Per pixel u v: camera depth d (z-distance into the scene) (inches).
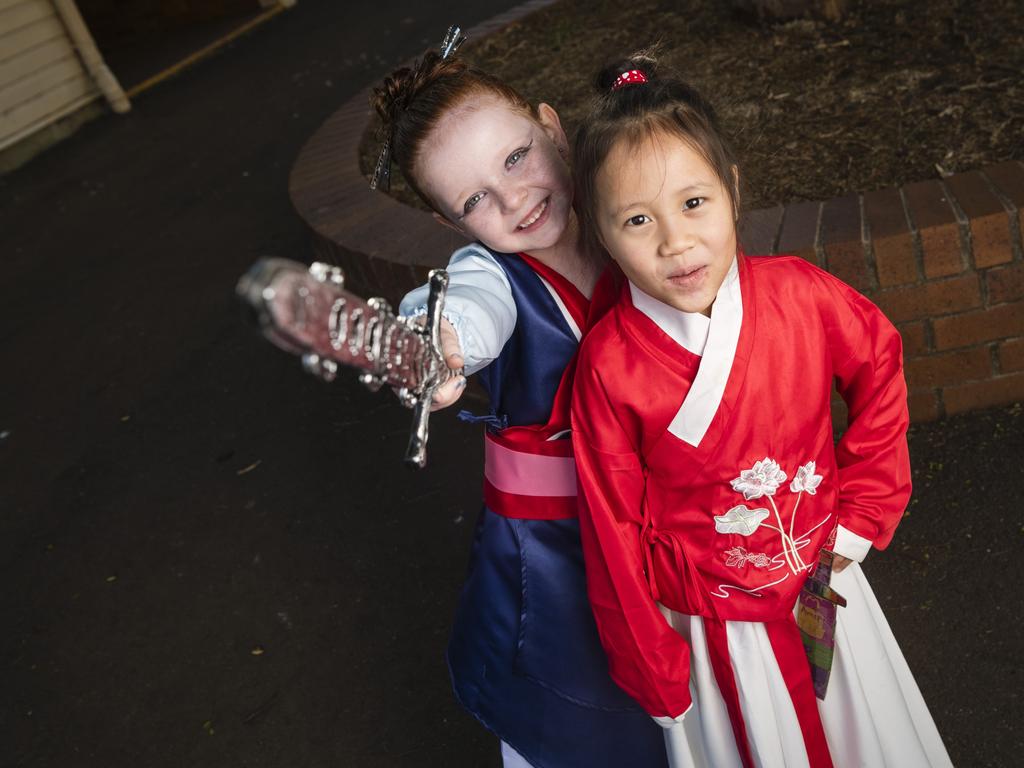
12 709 108.9
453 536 116.0
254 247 209.3
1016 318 102.4
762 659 61.3
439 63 57.2
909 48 150.2
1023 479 99.5
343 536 120.5
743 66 159.8
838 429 111.4
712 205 50.6
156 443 150.2
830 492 60.4
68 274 225.1
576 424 58.5
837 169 122.8
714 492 57.9
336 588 113.3
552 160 57.1
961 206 100.3
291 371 157.1
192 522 130.4
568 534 65.1
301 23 393.1
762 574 59.6
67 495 143.6
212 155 278.2
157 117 330.3
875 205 104.8
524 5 233.8
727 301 54.7
